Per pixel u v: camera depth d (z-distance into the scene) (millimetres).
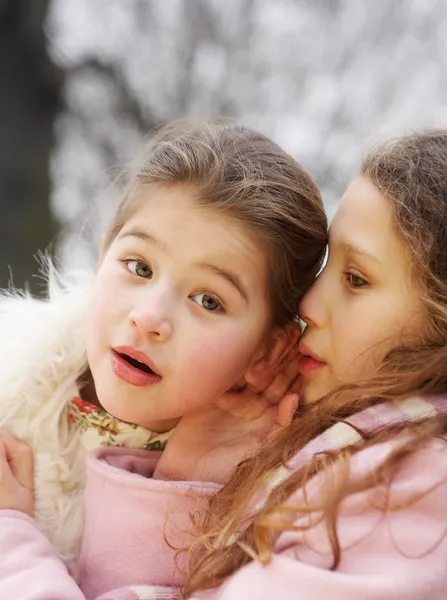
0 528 891
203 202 894
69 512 966
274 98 3359
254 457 888
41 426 976
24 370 976
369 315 834
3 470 932
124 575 891
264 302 936
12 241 2988
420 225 820
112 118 3438
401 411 796
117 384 894
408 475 725
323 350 875
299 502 757
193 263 884
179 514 893
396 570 666
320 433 843
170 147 964
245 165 933
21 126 3115
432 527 691
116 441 1008
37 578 833
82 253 1684
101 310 911
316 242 974
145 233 901
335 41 3350
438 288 818
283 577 688
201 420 986
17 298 1067
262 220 910
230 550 792
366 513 710
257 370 988
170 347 881
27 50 3133
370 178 867
